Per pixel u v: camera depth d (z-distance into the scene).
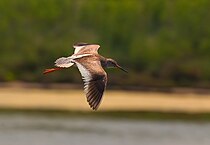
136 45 52.59
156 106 42.19
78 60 9.04
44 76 48.25
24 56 50.81
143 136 31.97
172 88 48.66
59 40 52.66
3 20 52.12
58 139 30.12
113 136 31.53
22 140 29.58
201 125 36.25
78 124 34.81
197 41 53.28
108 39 52.94
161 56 52.28
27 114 37.50
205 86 49.72
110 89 47.12
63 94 44.41
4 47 51.41
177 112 40.72
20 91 45.03
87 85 8.83
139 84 48.50
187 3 54.00
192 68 51.16
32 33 52.59
